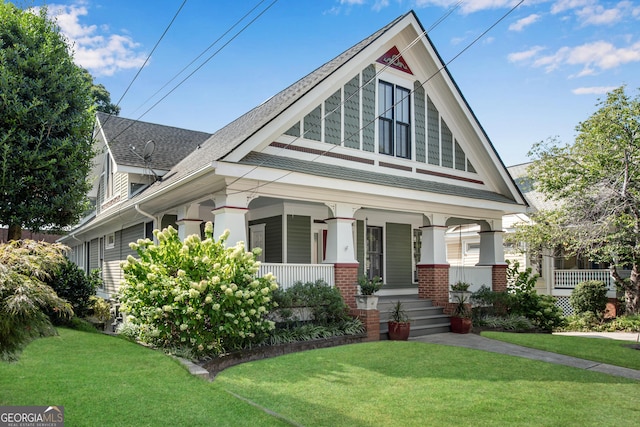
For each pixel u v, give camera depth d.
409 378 7.54
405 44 13.97
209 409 5.46
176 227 14.64
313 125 11.96
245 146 10.24
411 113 14.22
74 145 13.03
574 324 16.22
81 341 8.73
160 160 16.64
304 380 7.26
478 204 14.48
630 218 15.34
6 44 12.38
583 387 7.34
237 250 8.87
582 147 16.70
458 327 12.72
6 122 11.83
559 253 19.58
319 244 14.80
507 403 6.38
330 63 14.01
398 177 13.55
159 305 8.45
